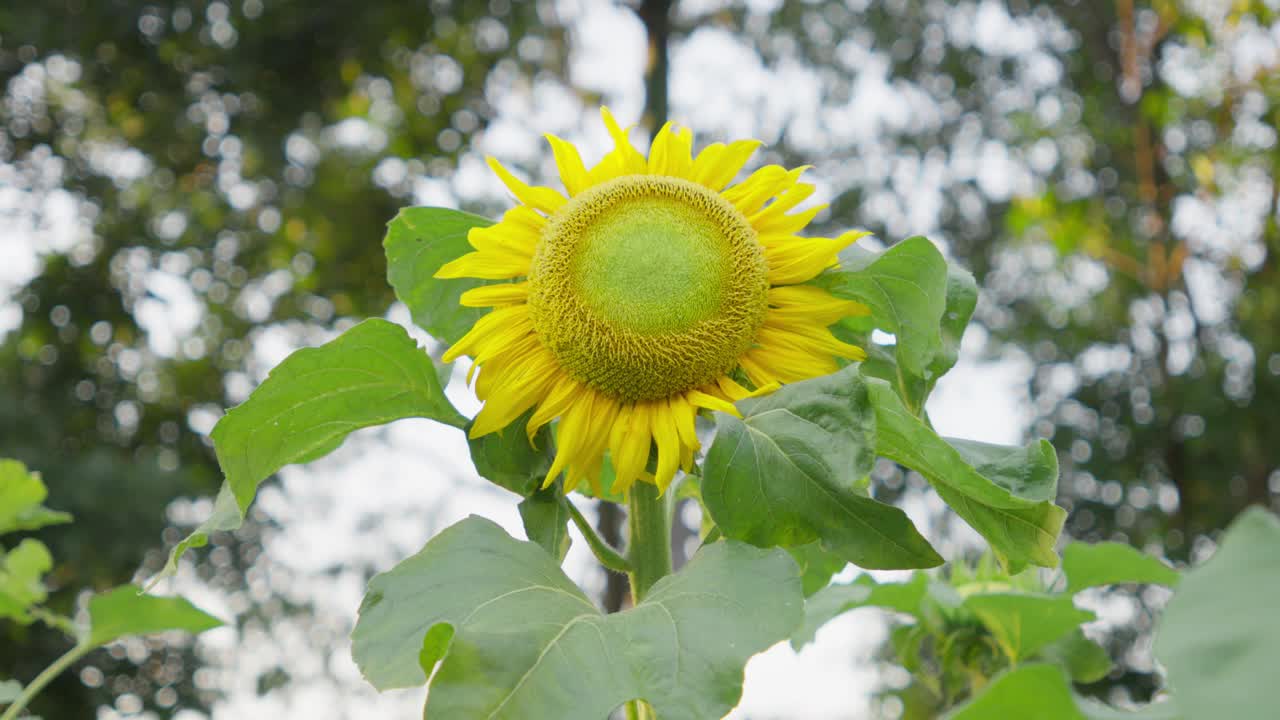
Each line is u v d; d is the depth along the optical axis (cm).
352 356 143
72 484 927
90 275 1173
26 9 1089
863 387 133
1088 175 1263
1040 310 1294
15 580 130
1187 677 64
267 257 1223
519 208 149
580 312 140
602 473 174
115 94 1173
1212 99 1088
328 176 1212
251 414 145
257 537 1125
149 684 1027
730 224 145
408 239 159
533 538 142
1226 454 1159
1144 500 1226
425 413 152
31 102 1202
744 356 145
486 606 119
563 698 108
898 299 149
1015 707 72
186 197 1215
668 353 139
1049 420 1270
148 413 1192
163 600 124
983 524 143
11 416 986
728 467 132
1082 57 1319
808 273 147
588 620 117
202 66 1162
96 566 933
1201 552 1179
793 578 118
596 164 154
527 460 145
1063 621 180
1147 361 1267
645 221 143
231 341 1230
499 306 147
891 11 1332
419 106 1227
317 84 1176
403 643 119
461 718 106
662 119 1151
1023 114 1221
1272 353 1156
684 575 124
